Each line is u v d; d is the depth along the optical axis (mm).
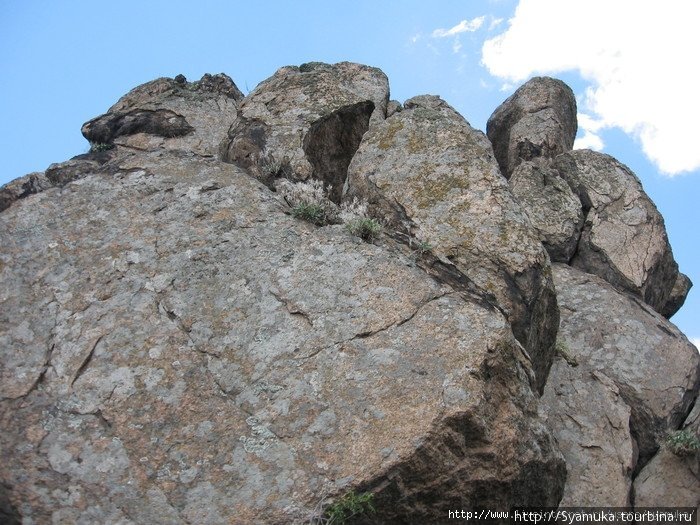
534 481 7145
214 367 6941
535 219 11961
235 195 8367
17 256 7730
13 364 6887
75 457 6332
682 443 9148
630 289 11500
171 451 6418
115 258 7719
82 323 7199
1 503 6016
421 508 6449
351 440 6430
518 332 8242
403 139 9781
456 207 8898
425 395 6629
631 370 10203
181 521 6051
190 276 7582
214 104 12516
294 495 6164
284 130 10164
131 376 6840
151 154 8906
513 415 6902
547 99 14906
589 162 12852
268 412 6648
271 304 7367
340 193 10023
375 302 7367
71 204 8242
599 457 9242
